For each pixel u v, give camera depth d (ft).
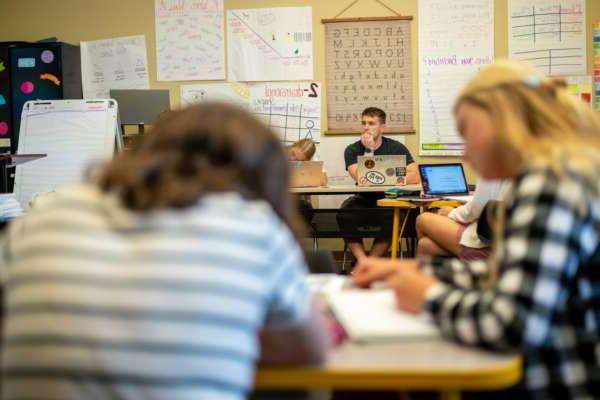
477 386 2.86
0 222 8.16
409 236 15.29
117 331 2.38
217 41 19.80
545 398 3.30
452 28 19.27
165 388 2.36
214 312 2.45
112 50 20.10
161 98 18.40
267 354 2.98
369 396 4.13
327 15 19.56
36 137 16.56
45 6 20.20
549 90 3.63
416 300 3.57
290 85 19.69
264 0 19.63
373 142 18.19
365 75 19.53
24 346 2.39
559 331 3.31
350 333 3.41
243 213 2.70
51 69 18.89
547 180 3.23
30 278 2.48
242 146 2.87
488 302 3.12
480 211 10.09
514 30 19.21
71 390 2.33
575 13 19.11
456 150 19.38
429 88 19.39
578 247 3.17
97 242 2.52
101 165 2.92
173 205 2.61
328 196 19.66
